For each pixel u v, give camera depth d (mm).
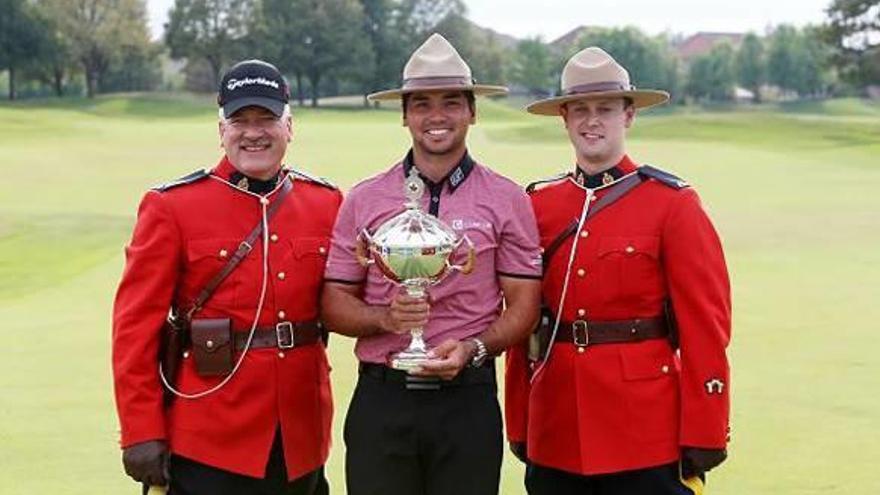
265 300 4266
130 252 4277
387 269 4004
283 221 4324
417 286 4020
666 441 4348
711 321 4266
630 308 4359
